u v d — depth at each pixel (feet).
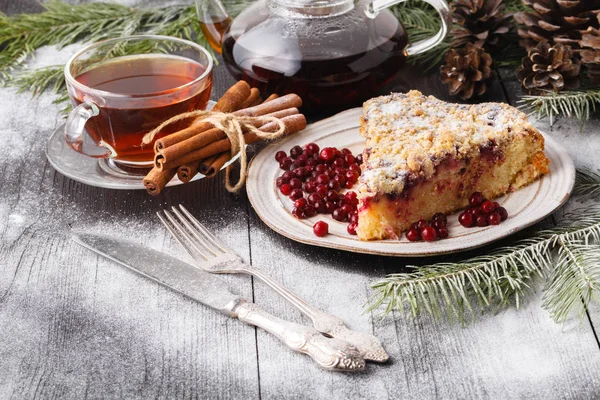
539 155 2.94
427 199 2.85
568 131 3.23
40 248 2.85
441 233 2.78
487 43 3.49
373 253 2.72
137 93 3.05
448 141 2.85
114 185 2.93
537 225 2.87
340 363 2.51
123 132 2.96
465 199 2.90
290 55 3.18
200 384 2.53
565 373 2.53
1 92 3.47
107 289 2.74
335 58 3.17
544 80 3.28
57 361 2.58
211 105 3.29
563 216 2.90
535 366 2.55
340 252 2.82
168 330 2.64
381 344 2.58
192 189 3.03
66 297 2.72
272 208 2.89
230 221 2.93
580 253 2.72
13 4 3.96
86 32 3.80
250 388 2.52
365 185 2.78
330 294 2.71
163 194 3.01
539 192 2.90
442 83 3.47
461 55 3.37
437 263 2.77
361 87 3.24
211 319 2.66
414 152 2.83
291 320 2.66
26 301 2.71
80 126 2.90
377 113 3.04
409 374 2.54
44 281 2.76
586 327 2.62
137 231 2.90
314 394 2.51
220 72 3.56
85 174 2.99
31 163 3.14
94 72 3.09
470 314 2.66
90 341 2.62
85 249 2.84
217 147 2.98
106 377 2.55
